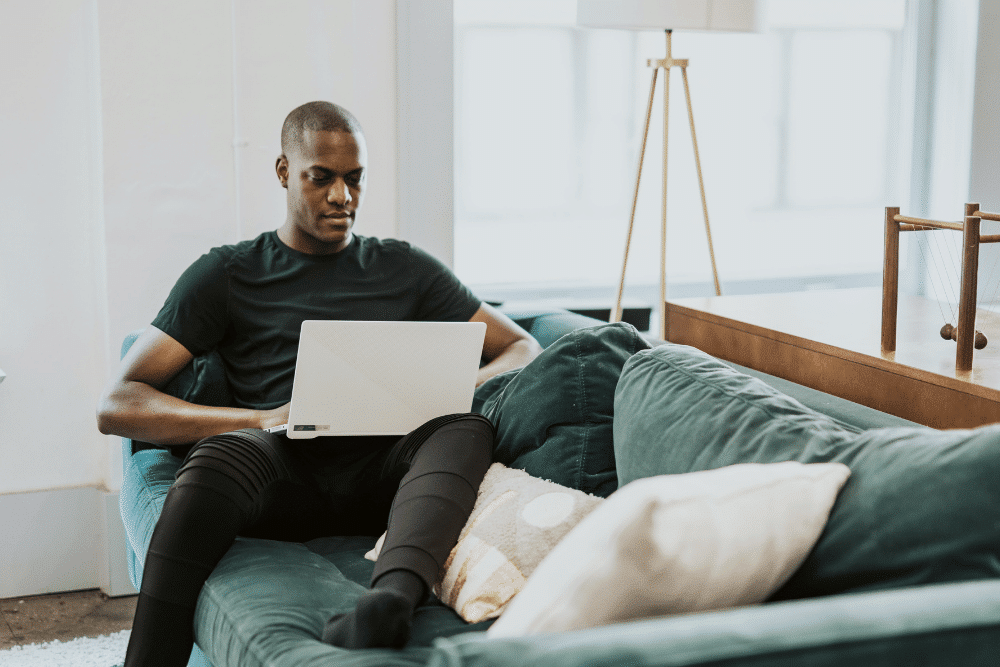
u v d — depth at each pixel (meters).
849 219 4.33
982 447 0.98
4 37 2.54
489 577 1.37
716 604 0.95
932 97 4.08
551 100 3.88
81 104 2.63
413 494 1.47
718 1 2.66
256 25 2.77
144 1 2.62
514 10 3.79
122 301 2.68
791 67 4.16
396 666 1.07
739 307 2.77
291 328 2.06
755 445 1.26
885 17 4.24
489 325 2.25
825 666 0.72
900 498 1.00
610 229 4.01
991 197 4.05
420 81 3.02
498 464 1.64
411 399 1.73
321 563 1.58
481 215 3.86
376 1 2.93
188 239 2.75
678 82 4.00
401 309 2.17
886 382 2.09
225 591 1.42
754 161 4.15
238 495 1.56
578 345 1.69
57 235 2.65
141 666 1.45
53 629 2.48
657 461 1.39
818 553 1.04
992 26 3.93
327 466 1.77
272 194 2.84
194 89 2.71
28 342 2.65
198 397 2.04
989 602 0.80
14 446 2.67
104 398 1.95
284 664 1.15
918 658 0.75
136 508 1.78
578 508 1.44
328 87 2.89
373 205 3.04
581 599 0.87
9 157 2.58
